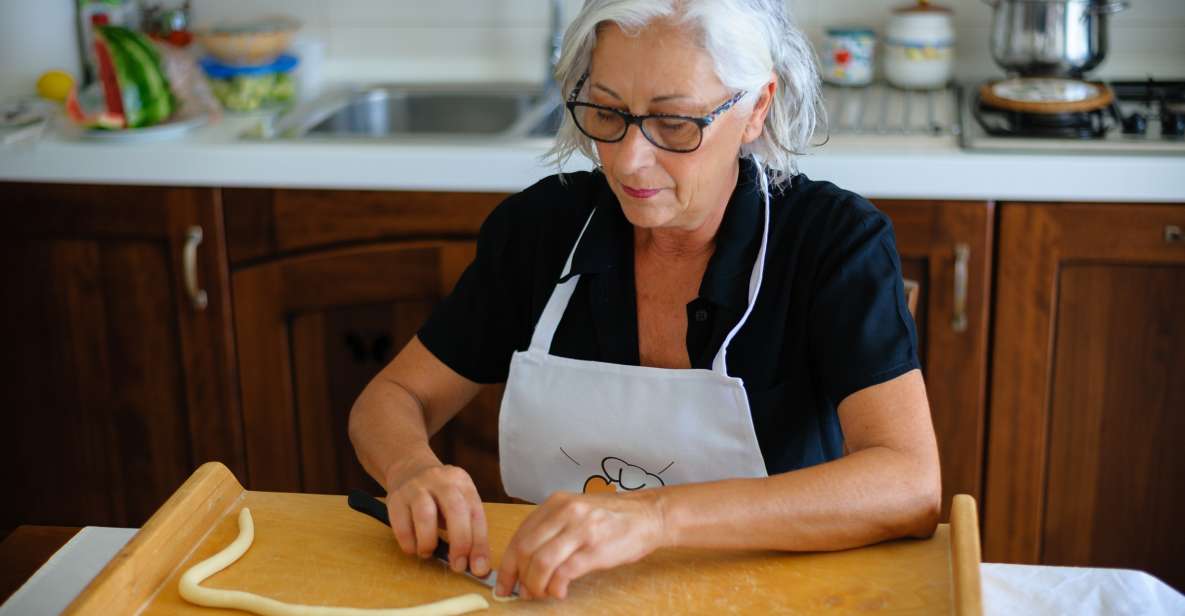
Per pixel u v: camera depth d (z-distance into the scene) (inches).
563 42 48.6
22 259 89.9
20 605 45.0
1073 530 85.4
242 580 43.1
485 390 87.2
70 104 89.4
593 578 42.6
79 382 92.5
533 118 92.4
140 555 41.9
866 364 49.0
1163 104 86.2
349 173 84.7
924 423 47.8
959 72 101.2
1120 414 82.7
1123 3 87.2
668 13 44.7
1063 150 78.7
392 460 49.9
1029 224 79.5
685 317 53.0
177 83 92.7
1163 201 77.8
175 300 89.4
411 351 57.5
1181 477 83.1
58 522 96.5
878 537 44.3
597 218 54.2
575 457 54.0
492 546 45.1
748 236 52.0
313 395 90.6
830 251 51.2
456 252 85.7
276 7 107.3
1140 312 80.5
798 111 51.7
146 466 94.1
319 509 47.4
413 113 104.5
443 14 106.1
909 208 80.1
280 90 98.5
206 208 87.0
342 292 87.7
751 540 43.2
